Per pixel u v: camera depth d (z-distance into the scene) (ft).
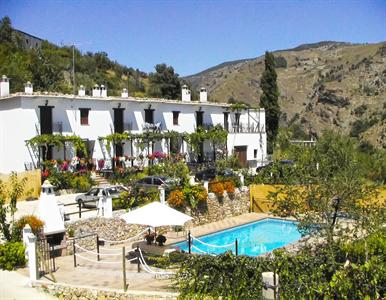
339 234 41.34
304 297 35.94
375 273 35.50
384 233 41.47
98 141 123.65
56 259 59.21
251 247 73.77
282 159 106.42
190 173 117.80
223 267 40.32
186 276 42.34
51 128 113.60
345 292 35.09
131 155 129.90
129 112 130.52
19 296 45.98
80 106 119.55
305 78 527.81
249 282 38.68
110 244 69.31
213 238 80.07
